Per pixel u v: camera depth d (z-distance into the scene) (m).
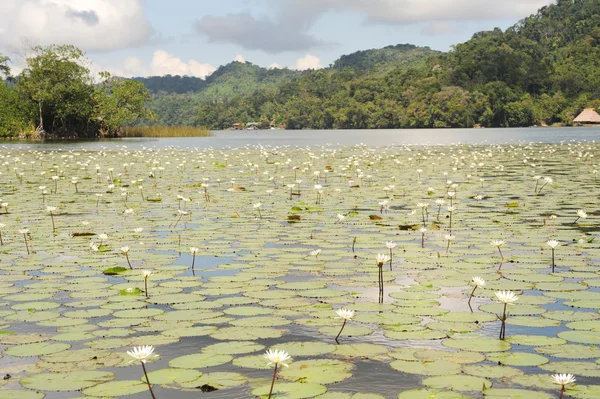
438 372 3.72
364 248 7.31
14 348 4.20
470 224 8.73
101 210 10.45
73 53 55.72
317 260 6.73
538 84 101.06
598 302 5.11
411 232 8.26
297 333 4.44
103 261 6.79
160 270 6.36
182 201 11.40
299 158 24.38
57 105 56.19
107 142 47.28
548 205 10.37
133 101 61.72
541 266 6.32
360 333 4.42
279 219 9.38
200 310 5.00
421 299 5.25
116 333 4.48
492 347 4.13
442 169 18.02
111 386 3.57
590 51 111.56
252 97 158.25
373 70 149.50
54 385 3.59
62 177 16.66
